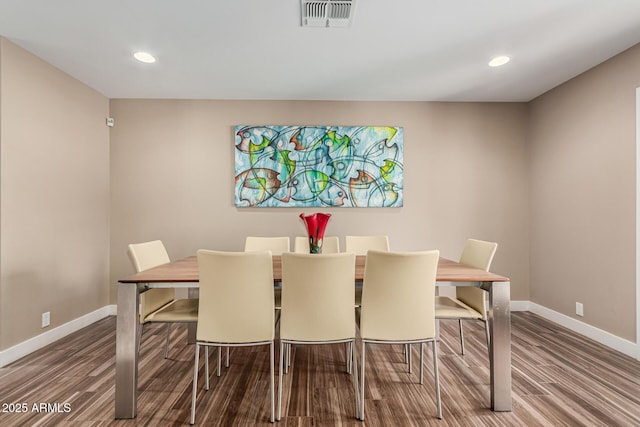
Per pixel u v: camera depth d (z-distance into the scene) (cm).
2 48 237
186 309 211
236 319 169
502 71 296
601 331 272
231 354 254
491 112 374
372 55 268
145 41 246
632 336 247
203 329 170
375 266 170
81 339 283
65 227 296
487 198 372
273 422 165
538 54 264
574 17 215
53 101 283
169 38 241
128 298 174
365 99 366
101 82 319
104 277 351
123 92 345
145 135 362
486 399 188
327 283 169
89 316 325
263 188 362
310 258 166
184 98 363
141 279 175
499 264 372
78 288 312
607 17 215
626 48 253
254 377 215
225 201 365
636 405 181
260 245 309
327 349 265
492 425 164
